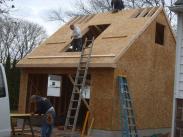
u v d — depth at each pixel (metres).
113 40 15.77
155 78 17.00
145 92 16.34
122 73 14.99
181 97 10.88
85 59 15.12
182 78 10.91
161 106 17.36
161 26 17.69
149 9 17.61
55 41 17.86
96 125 14.70
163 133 17.33
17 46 55.00
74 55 15.72
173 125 10.97
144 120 16.22
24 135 13.99
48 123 12.16
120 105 14.69
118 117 14.72
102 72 14.87
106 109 14.58
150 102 16.66
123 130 14.39
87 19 18.70
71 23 18.97
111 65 14.30
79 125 16.69
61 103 18.33
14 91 26.75
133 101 15.59
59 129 15.99
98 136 14.58
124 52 14.98
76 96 16.83
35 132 14.91
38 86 17.70
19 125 16.45
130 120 14.72
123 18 17.30
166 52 17.75
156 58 17.06
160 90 17.31
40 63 16.33
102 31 17.70
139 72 15.98
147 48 16.48
